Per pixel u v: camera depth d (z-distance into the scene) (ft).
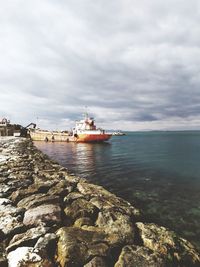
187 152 137.18
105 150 151.84
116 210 21.09
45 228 16.33
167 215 32.58
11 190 27.27
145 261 13.41
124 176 62.69
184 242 17.56
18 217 18.31
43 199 22.29
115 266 12.92
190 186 50.83
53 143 213.25
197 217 31.73
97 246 14.19
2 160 49.62
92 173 67.21
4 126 183.83
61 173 39.78
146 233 17.52
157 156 115.24
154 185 51.80
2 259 12.94
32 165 45.57
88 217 19.66
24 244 14.29
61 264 12.65
